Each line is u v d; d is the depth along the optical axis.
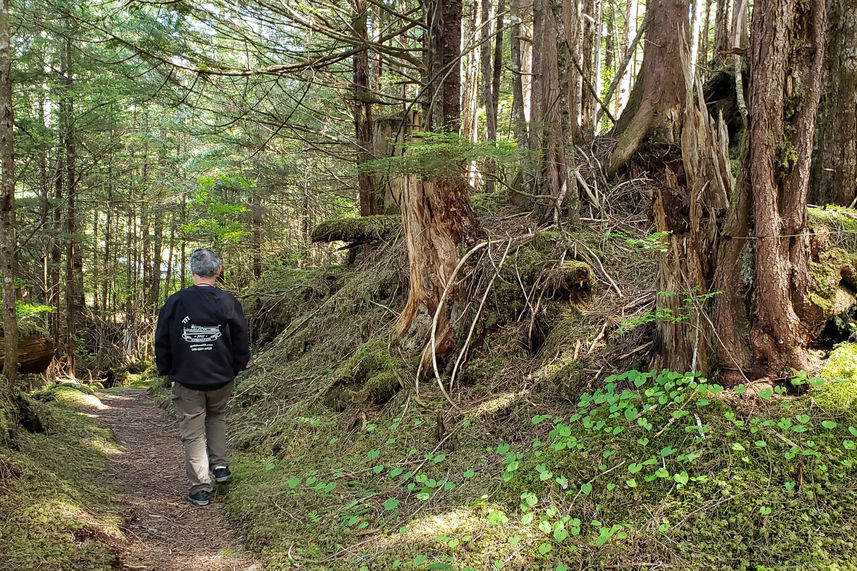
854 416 2.58
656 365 3.27
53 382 12.02
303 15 6.88
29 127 11.47
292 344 7.45
